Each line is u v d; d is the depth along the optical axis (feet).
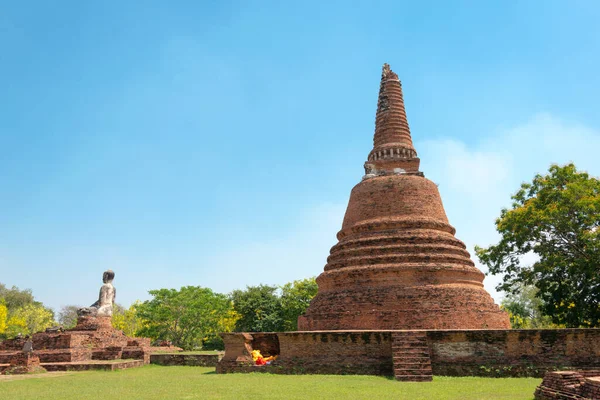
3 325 265.95
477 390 65.51
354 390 65.92
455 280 103.91
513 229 134.51
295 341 93.20
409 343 82.48
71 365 117.39
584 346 81.46
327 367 89.15
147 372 107.04
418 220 112.06
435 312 96.63
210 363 127.75
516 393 62.34
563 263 122.83
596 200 116.88
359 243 112.06
